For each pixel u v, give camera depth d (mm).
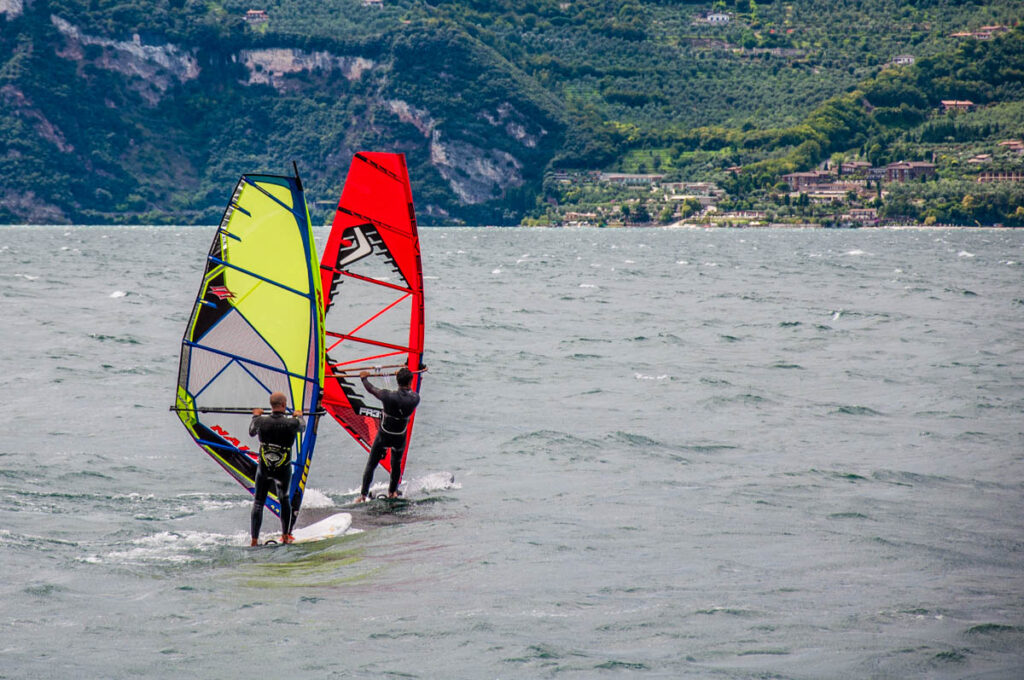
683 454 66688
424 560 45156
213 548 47844
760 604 39281
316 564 45000
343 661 34094
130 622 37656
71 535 48969
